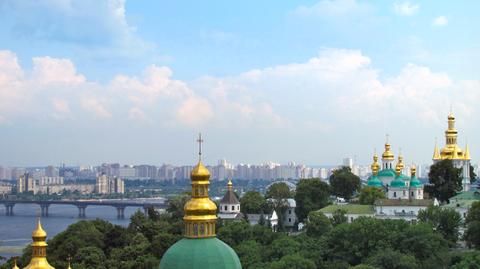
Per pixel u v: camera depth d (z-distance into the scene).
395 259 198.00
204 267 106.69
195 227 111.31
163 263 109.00
